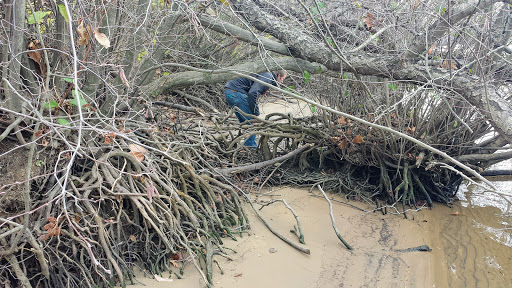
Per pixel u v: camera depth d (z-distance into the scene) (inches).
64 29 132.4
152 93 179.2
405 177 196.9
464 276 149.0
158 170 148.6
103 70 147.6
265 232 167.3
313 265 149.9
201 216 151.6
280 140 222.1
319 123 231.8
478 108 165.9
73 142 130.5
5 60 115.3
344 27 193.9
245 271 141.9
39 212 116.7
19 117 120.2
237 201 168.1
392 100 195.8
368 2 188.4
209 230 157.6
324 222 180.4
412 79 174.6
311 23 195.2
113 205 131.3
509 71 190.5
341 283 141.1
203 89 313.9
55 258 118.0
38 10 141.2
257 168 206.4
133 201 131.8
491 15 175.6
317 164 228.8
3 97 127.6
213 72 142.2
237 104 249.0
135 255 138.6
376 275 146.6
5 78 109.7
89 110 133.1
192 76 181.8
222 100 321.4
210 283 133.0
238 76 183.9
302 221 179.0
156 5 173.2
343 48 181.5
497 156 194.1
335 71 185.6
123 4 153.9
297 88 221.6
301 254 155.6
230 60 301.6
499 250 166.7
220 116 236.5
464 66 168.2
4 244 108.3
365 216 190.2
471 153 205.5
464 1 182.1
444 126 193.3
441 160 200.1
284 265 147.9
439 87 170.7
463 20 190.2
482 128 199.9
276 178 215.9
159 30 174.2
